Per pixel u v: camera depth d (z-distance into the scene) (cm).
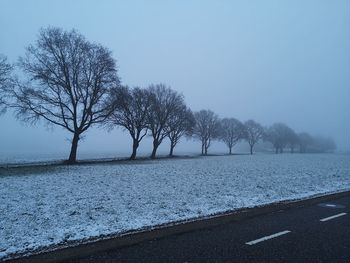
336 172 2850
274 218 1152
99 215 1163
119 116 5141
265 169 3058
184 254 786
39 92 3794
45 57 3838
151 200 1434
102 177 2281
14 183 1945
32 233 945
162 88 6412
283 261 742
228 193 1644
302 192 1731
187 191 1684
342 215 1202
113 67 4125
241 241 885
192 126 6969
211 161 4681
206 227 1025
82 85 3966
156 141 6128
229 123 10862
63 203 1354
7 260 748
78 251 805
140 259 756
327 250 812
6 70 3609
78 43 3953
